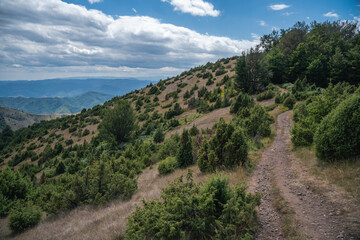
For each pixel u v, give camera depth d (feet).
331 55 163.63
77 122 231.91
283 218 14.25
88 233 18.99
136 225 14.58
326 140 22.29
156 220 14.16
